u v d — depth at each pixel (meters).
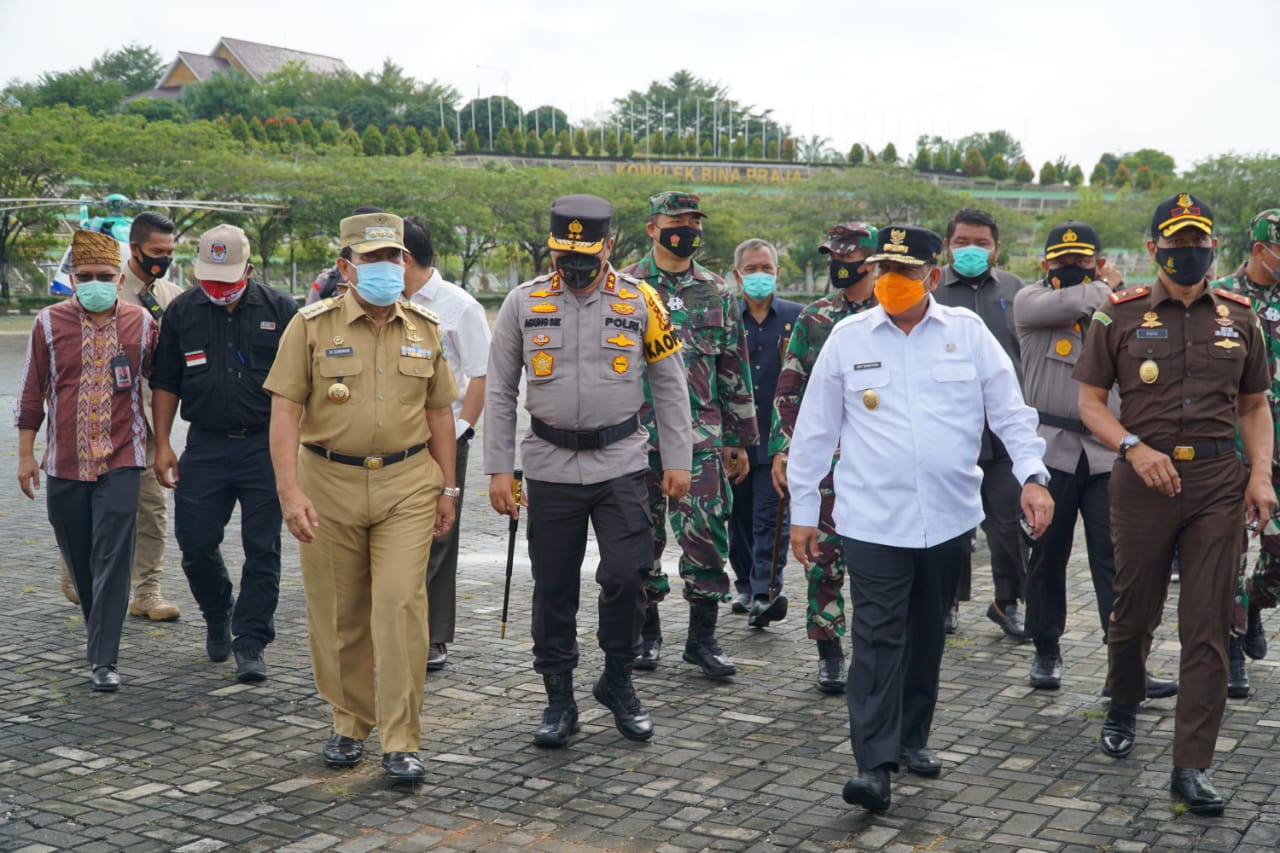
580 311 4.81
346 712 4.59
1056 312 5.49
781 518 6.36
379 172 57.44
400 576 4.45
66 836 3.94
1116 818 4.04
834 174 71.19
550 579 4.80
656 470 5.71
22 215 49.47
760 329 6.93
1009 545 6.30
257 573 5.65
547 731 4.75
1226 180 68.62
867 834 3.94
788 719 5.12
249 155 55.97
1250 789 4.27
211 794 4.30
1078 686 5.53
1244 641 5.77
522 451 4.89
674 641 6.38
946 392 4.21
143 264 6.80
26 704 5.29
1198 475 4.33
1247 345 4.39
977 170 100.94
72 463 5.59
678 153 106.94
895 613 4.16
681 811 4.14
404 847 3.85
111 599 5.54
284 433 4.50
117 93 107.94
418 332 4.68
